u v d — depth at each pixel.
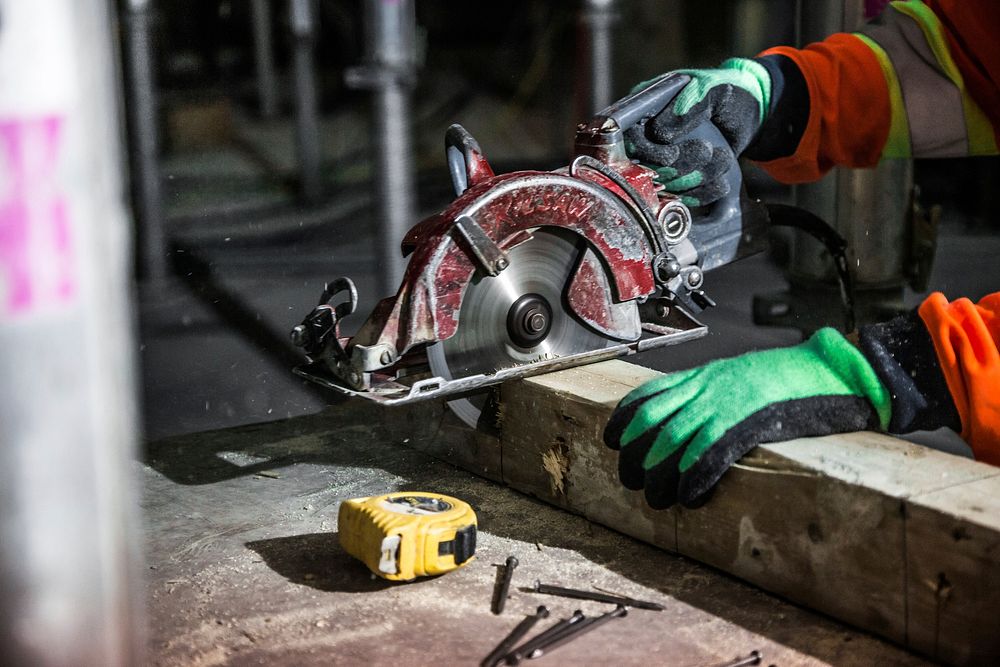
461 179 3.15
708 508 2.82
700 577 2.83
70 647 1.65
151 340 5.33
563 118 10.46
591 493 3.15
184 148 9.48
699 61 10.84
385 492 3.49
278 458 3.84
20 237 1.51
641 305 3.45
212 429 4.18
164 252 6.27
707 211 3.45
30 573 1.60
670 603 2.69
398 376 3.27
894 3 3.64
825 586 2.57
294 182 8.84
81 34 1.52
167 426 4.23
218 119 9.59
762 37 10.74
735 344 5.05
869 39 3.56
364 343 2.96
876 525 2.42
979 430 2.57
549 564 2.93
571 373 3.34
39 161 1.51
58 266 1.54
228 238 7.34
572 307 3.17
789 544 2.63
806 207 4.32
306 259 6.84
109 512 1.65
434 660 2.46
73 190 1.54
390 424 3.94
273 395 4.59
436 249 2.94
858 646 2.46
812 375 2.74
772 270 6.33
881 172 4.16
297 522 3.28
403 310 2.95
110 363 1.62
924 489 2.39
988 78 3.44
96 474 1.62
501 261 2.96
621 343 3.29
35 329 1.54
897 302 4.34
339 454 3.86
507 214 2.99
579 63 6.20
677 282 3.30
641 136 3.30
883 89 3.47
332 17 11.36
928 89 3.47
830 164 3.63
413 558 2.75
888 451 2.61
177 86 10.11
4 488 1.56
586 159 3.18
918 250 4.33
